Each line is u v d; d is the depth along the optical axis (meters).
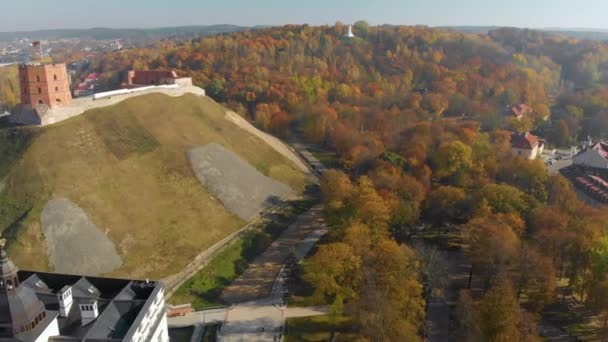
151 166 130.38
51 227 101.75
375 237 98.50
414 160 145.00
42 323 56.97
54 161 118.06
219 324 88.25
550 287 85.12
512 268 87.69
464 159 140.75
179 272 102.06
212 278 102.50
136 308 66.56
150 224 112.62
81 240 101.19
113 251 102.50
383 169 134.25
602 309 80.38
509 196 113.94
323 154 187.25
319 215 135.12
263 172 150.25
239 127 170.62
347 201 111.56
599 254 85.31
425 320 88.00
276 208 135.25
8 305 53.81
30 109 128.38
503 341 68.50
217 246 113.19
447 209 117.94
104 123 136.50
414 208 115.06
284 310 92.62
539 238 97.62
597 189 143.38
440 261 96.56
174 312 90.56
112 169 123.25
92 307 63.38
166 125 147.88
